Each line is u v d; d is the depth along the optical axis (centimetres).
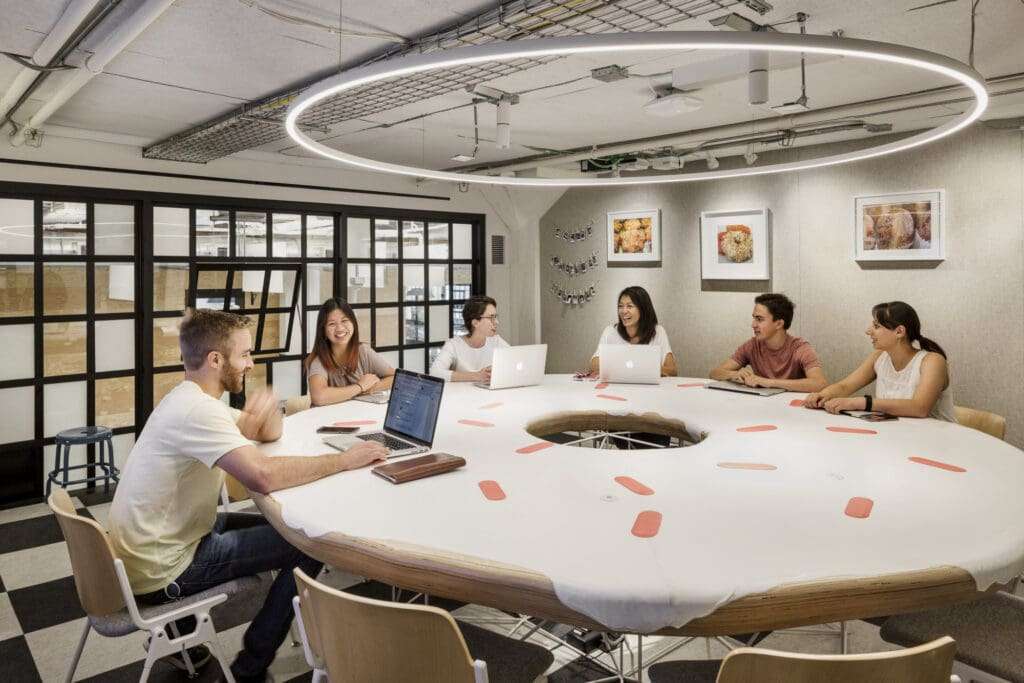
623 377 390
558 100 390
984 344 447
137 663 245
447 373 402
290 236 560
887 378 321
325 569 310
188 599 197
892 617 172
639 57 310
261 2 245
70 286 455
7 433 436
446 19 261
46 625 272
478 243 691
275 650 220
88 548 177
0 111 364
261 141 430
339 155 282
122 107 386
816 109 415
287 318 563
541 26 241
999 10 262
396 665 131
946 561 146
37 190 432
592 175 637
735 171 364
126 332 482
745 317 560
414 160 588
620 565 144
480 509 180
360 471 216
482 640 167
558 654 250
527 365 382
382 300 622
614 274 642
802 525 166
